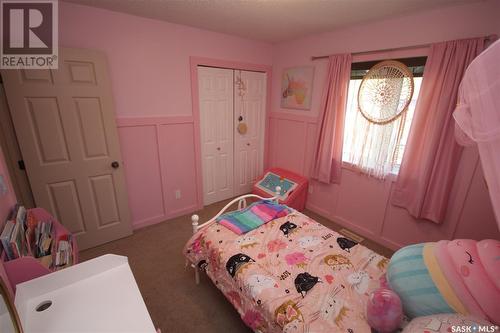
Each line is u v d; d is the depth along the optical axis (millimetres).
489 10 1710
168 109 2756
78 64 2047
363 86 2479
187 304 1845
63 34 2012
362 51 2469
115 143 2391
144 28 2391
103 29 2182
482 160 772
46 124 2014
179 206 3164
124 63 2361
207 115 3180
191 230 2846
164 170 2906
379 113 2402
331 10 2059
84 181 2299
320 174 3045
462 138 1031
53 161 2111
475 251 1046
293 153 3508
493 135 703
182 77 2764
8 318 749
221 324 1692
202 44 2805
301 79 3145
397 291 1171
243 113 3539
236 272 1483
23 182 2062
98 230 2482
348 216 2953
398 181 2342
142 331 821
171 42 2586
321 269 1517
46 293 949
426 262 1144
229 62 3084
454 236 2109
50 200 2162
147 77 2527
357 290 1362
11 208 1447
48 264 1348
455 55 1848
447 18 1899
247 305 1376
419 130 2129
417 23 2061
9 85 1821
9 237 1159
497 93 680
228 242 1750
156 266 2238
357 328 1138
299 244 1762
